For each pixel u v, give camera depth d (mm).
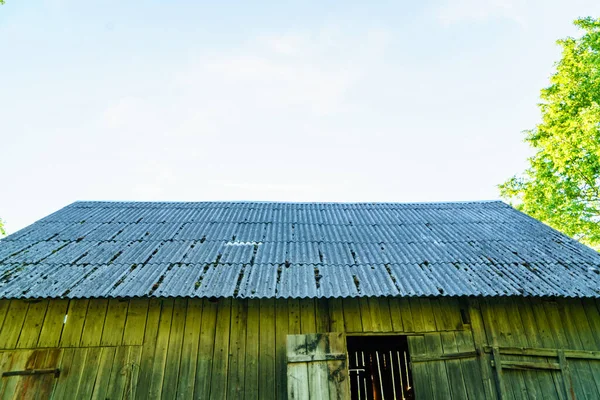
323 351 5785
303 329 6254
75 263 6543
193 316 6281
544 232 8578
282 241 7945
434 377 6008
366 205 11125
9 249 7051
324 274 6367
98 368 5832
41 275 6070
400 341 8516
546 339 6410
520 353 6227
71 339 5977
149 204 10539
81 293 5527
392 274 6418
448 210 10602
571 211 14141
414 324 6371
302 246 7676
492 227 9023
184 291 5656
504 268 6762
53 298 5664
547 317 6590
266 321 6305
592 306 6742
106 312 6195
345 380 5625
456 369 6102
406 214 10258
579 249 7586
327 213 10258
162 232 8273
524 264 6941
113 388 5715
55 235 7867
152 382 5789
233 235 8234
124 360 5898
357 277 6266
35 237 7695
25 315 6094
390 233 8648
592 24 14320
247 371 5930
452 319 6469
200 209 10250
